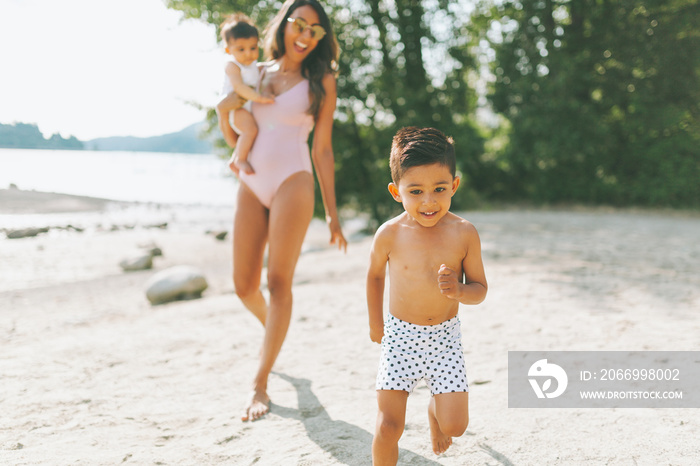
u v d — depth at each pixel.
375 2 14.55
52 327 6.09
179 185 40.78
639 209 15.56
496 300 5.55
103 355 4.38
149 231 17.31
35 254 12.52
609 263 7.30
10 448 2.77
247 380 3.77
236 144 3.80
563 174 16.88
